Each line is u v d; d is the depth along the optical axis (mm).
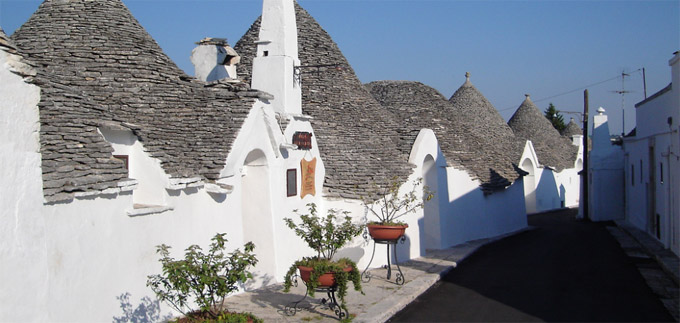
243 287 11781
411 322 9977
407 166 16844
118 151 9711
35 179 7145
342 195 14805
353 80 19422
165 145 10789
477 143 26359
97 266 8062
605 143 32875
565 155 47844
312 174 14398
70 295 7570
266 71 13898
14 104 6934
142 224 9016
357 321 9594
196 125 11719
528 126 45875
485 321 9945
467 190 22125
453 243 20500
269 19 13977
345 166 15641
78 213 7762
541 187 40594
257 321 7984
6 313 6672
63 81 11695
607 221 31719
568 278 13734
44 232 7203
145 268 9086
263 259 12508
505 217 26531
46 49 12492
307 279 9953
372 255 13695
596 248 19375
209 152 11039
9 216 6781
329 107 17734
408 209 16594
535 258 17172
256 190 12547
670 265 14328
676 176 16094
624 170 30875
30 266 6988
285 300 11008
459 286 12961
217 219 10961
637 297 11609
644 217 23125
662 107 18578
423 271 14352
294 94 14203
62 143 8148
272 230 12469
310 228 10797
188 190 10172
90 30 12938
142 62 12648
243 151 11609
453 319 10117
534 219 35094
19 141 6984
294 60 14273
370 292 11867
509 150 35594
